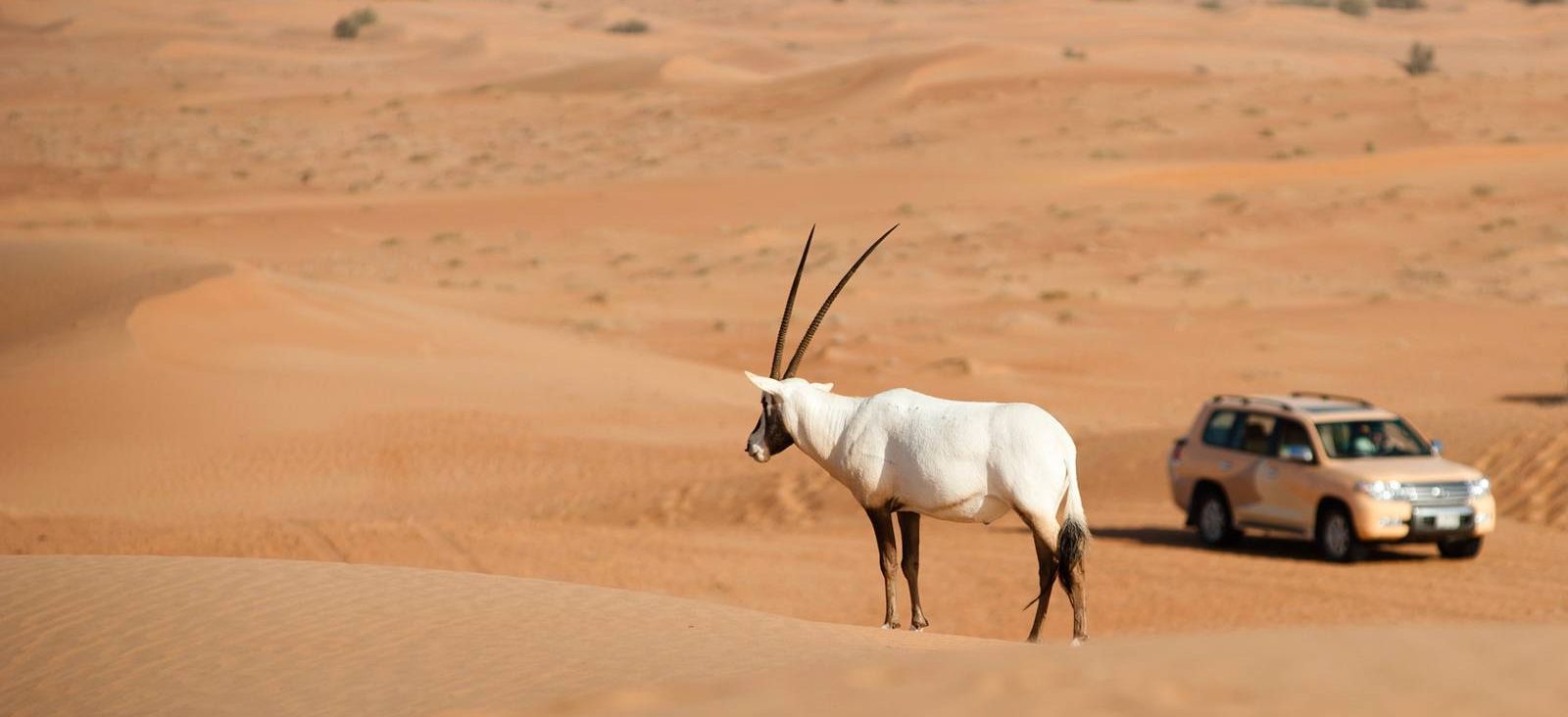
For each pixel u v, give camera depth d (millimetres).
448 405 147125
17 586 47844
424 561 78688
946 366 179500
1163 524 93438
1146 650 20578
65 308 169250
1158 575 76562
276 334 164875
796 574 78125
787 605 71875
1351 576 74875
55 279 176500
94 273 178000
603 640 40438
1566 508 88875
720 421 150000
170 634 41969
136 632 42250
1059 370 182750
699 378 176750
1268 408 84375
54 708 36000
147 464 125875
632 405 153875
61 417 134250
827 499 104750
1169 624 66562
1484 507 78562
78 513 96812
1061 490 42344
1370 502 77125
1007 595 73438
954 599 73188
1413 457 81438
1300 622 65312
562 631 41594
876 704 18328
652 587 74562
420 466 129000
